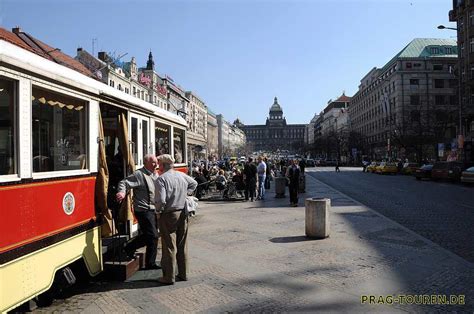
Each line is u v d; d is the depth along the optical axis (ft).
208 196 67.41
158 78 294.66
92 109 19.89
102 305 17.98
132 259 23.15
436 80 259.80
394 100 267.80
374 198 64.75
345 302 18.24
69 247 17.53
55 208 16.52
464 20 173.47
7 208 13.73
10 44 15.08
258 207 54.13
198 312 17.20
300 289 20.04
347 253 27.22
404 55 263.49
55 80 16.62
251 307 17.75
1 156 13.91
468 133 163.22
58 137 17.21
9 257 13.71
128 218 23.08
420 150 175.01
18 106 14.46
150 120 29.55
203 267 24.16
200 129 452.76
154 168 23.63
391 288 20.07
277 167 157.28
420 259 25.52
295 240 31.65
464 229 35.88
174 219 21.04
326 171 199.21
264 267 24.06
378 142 296.51
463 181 93.15
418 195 70.03
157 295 19.30
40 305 17.80
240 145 631.56
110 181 25.54
